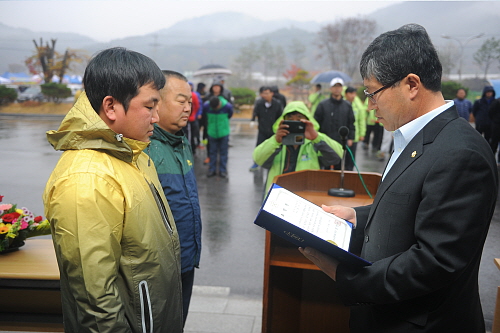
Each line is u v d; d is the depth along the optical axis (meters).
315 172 2.95
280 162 3.39
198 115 10.50
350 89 8.66
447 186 1.16
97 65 1.29
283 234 1.40
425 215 1.18
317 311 2.49
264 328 2.13
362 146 12.17
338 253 1.34
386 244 1.33
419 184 1.24
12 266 2.05
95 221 1.19
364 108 8.66
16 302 2.12
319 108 6.62
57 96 26.97
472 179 1.15
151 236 1.31
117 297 1.21
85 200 1.18
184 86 2.06
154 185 1.51
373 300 1.28
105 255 1.19
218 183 7.11
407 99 1.31
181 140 2.09
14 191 6.28
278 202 1.51
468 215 1.14
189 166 2.15
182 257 2.04
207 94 12.11
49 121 19.41
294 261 2.12
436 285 1.17
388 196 1.33
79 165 1.22
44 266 2.06
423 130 1.31
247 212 5.43
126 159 1.32
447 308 1.28
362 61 1.39
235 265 3.78
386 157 10.24
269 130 7.95
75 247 1.17
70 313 1.28
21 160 8.87
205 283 3.42
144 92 1.31
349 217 1.72
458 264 1.14
